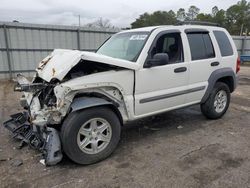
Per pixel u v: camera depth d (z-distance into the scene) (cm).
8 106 679
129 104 375
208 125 500
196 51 466
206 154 372
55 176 314
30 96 389
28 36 1334
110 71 355
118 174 318
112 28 1608
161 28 424
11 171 325
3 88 1009
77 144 327
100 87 346
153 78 396
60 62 343
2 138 430
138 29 458
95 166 339
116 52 434
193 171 324
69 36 1470
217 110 528
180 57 440
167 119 538
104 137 351
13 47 1304
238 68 556
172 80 424
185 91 445
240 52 2489
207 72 480
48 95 350
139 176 313
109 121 351
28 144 382
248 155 368
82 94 343
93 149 342
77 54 330
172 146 401
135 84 377
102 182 301
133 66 367
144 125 501
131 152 380
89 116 330
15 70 1330
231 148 393
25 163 345
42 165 339
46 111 326
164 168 331
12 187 291
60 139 328
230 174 316
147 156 367
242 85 1022
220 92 525
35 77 397
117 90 364
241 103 689
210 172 321
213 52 495
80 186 293
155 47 404
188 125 501
